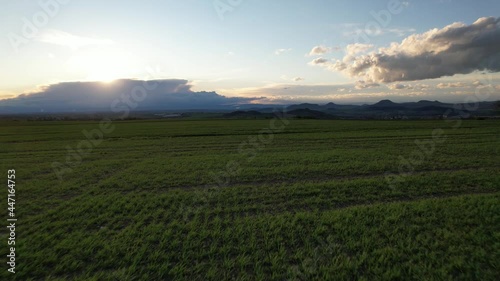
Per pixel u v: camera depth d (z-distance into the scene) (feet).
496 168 44.16
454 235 20.68
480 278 15.84
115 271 17.28
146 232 22.39
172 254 18.89
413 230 21.86
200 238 21.06
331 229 22.61
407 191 32.83
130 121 243.81
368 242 20.02
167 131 130.82
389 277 16.03
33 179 42.88
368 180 37.14
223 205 29.43
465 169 44.39
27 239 21.52
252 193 33.24
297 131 120.98
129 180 40.93
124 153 70.08
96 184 39.75
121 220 25.61
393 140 86.84
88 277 16.84
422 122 170.81
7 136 117.70
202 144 85.97
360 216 24.82
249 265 17.78
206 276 16.46
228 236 21.42
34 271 17.35
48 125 200.64
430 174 40.32
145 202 30.19
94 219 25.36
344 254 18.52
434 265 17.19
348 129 127.85
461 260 17.21
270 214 26.43
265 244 20.10
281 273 16.90
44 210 28.84
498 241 19.71
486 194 30.35
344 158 54.95
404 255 18.19
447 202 27.73
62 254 19.51
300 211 27.27
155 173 45.47
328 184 35.63
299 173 43.52
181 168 48.91
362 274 16.63
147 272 17.04
